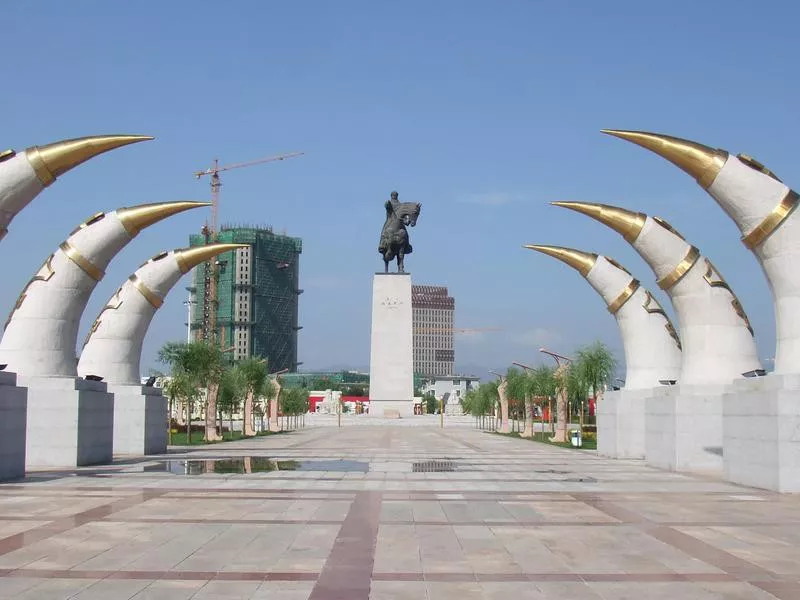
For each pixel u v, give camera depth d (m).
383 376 96.62
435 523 16.23
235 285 170.88
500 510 18.14
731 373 30.30
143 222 32.38
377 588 10.98
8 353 31.39
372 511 17.84
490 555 13.12
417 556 13.02
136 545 13.77
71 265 31.78
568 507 18.72
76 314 32.38
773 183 24.06
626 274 37.84
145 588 10.90
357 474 26.84
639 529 15.67
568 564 12.49
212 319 130.88
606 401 38.25
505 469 29.58
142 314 40.09
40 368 31.23
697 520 16.83
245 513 17.42
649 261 31.41
